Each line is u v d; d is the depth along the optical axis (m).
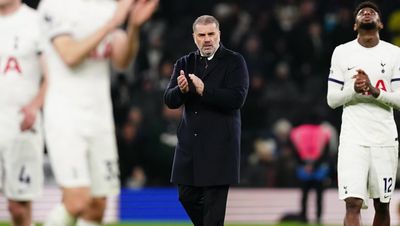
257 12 69.75
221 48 29.09
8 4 28.03
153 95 60.16
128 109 60.47
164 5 71.69
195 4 71.56
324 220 53.09
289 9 68.75
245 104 61.81
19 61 28.06
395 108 28.69
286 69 63.84
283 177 55.34
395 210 52.38
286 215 53.53
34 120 26.67
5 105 28.14
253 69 63.72
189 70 29.30
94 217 23.36
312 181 48.47
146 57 65.12
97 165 23.09
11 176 28.53
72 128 22.66
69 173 22.62
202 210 29.84
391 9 67.81
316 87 63.78
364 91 27.86
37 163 28.69
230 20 66.81
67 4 22.84
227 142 28.78
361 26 28.61
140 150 56.44
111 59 23.00
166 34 69.06
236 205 54.12
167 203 53.88
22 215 29.05
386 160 28.70
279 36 65.94
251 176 55.78
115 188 23.34
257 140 59.91
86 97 22.81
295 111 62.00
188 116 29.06
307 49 65.12
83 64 22.75
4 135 28.22
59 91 22.84
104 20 23.06
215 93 28.12
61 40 22.44
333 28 65.00
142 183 56.28
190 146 28.94
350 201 28.42
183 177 29.14
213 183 28.59
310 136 48.03
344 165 28.56
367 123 28.53
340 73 29.06
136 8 21.77
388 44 28.97
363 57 28.77
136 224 49.59
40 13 23.25
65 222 22.81
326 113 59.19
